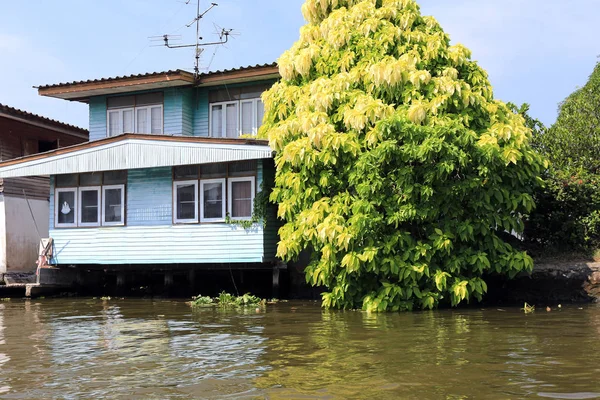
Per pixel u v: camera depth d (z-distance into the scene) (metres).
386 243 11.80
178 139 15.16
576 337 8.30
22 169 17.02
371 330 9.29
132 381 6.30
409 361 6.92
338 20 13.44
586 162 15.32
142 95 19.05
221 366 6.92
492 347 7.66
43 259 17.06
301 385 5.97
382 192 11.73
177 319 11.41
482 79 13.10
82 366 7.09
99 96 19.59
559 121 16.92
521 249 14.78
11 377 6.57
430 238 11.80
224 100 18.48
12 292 17.59
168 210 15.96
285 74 14.00
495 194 11.95
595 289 12.84
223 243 15.25
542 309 11.58
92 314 12.56
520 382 5.89
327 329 9.52
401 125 11.41
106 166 16.03
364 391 5.70
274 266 15.21
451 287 11.74
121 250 16.39
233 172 15.26
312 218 12.11
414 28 13.45
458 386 5.80
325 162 12.16
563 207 14.54
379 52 12.99
